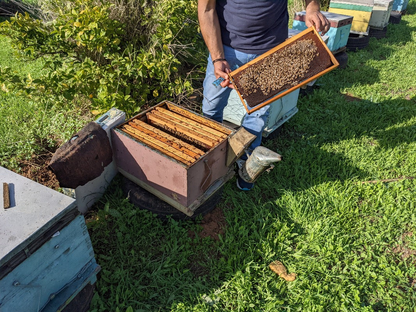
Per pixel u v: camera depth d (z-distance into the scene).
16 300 1.46
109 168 2.59
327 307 2.12
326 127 4.03
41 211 1.50
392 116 4.42
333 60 2.11
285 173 3.21
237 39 2.51
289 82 2.15
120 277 2.14
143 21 3.65
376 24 7.54
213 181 2.48
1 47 4.93
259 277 2.29
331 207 2.88
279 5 2.40
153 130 2.39
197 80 4.18
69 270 1.74
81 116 3.29
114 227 2.44
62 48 3.33
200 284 2.16
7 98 3.67
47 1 3.50
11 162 2.83
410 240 2.66
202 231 2.56
